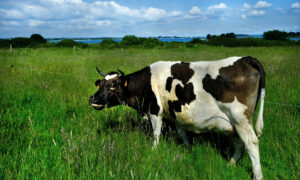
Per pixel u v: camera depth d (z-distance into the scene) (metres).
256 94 2.75
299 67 8.80
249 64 2.75
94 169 2.55
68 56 17.45
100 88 3.77
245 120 2.77
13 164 2.55
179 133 3.73
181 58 13.60
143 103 3.85
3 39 49.69
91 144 3.03
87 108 4.82
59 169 2.54
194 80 3.11
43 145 3.19
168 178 2.48
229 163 3.04
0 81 6.82
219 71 2.88
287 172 2.77
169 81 3.41
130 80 3.94
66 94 5.70
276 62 10.30
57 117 4.30
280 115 4.04
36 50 24.80
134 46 41.88
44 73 8.51
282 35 55.56
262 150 3.22
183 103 3.24
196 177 2.63
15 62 12.52
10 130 3.53
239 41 47.50
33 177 2.36
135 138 3.34
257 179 2.66
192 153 3.30
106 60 12.69
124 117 4.28
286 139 3.25
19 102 4.99
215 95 2.91
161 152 3.12
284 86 5.94
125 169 2.55
